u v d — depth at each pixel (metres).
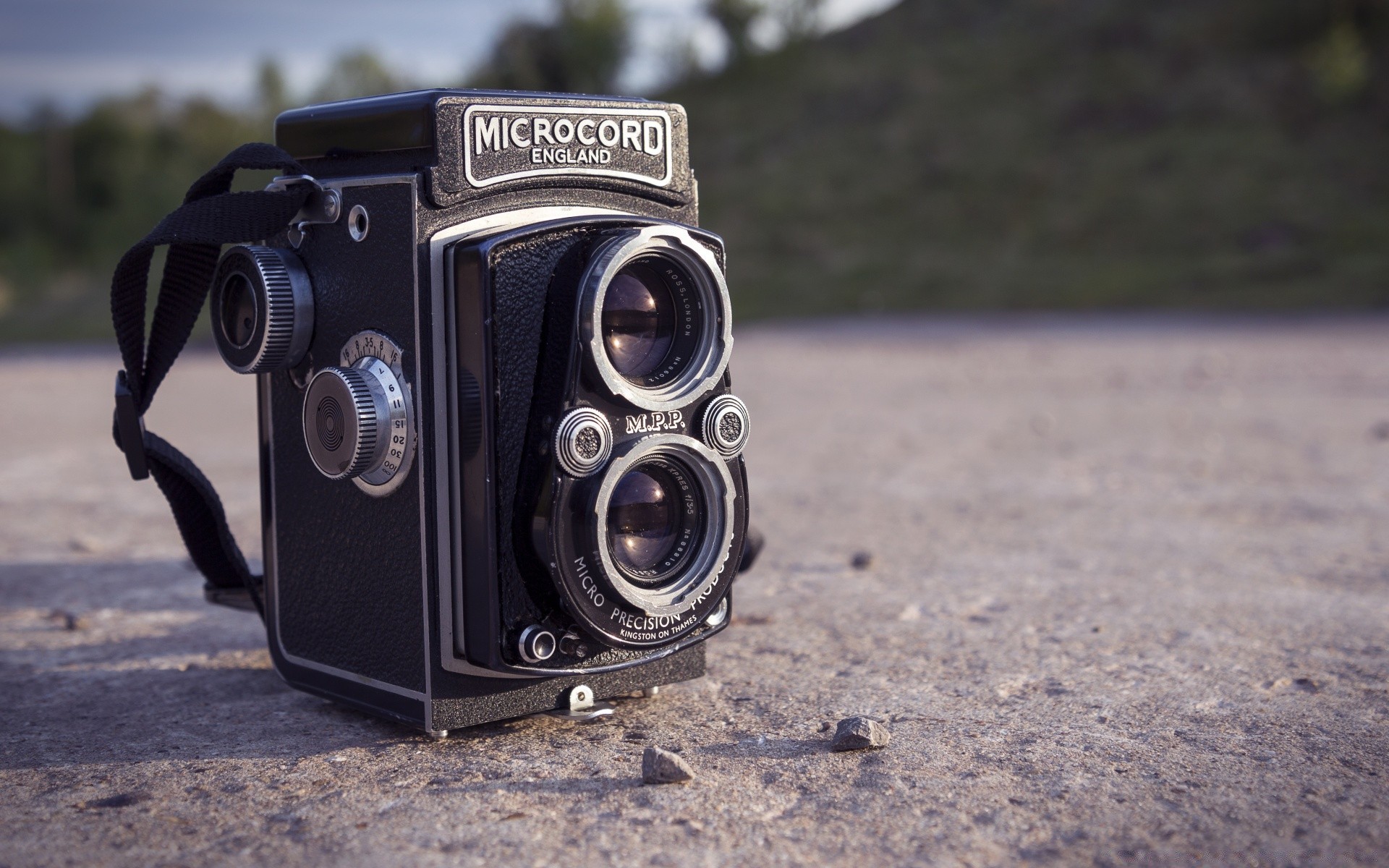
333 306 0.49
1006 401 1.49
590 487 0.47
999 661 0.54
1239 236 3.71
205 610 0.62
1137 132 4.55
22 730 0.49
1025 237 3.98
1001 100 5.01
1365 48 4.73
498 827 0.43
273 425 0.51
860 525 0.77
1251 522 0.76
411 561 0.47
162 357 0.51
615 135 0.49
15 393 1.84
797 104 5.47
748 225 4.45
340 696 0.50
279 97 9.09
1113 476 0.94
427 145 0.46
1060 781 0.46
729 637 0.58
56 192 9.64
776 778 0.46
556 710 0.49
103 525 0.79
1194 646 0.56
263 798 0.45
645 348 0.48
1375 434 1.14
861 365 2.05
